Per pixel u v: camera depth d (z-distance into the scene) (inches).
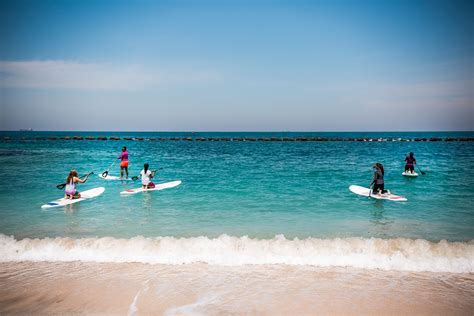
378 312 158.1
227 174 627.2
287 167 745.6
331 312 157.9
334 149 1556.3
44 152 1282.0
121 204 373.4
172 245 231.5
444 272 198.2
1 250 228.4
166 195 424.5
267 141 2753.4
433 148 1606.8
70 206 362.9
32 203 375.9
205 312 157.9
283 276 193.9
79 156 1079.0
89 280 190.1
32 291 178.2
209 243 233.6
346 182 526.6
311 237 257.1
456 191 449.1
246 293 175.0
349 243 231.3
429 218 311.4
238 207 357.4
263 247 228.2
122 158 598.5
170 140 2989.7
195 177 586.9
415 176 595.2
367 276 193.6
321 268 203.6
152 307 162.6
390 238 254.2
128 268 205.3
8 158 984.9
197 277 193.2
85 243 235.5
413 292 175.9
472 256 214.8
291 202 382.0
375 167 418.0
